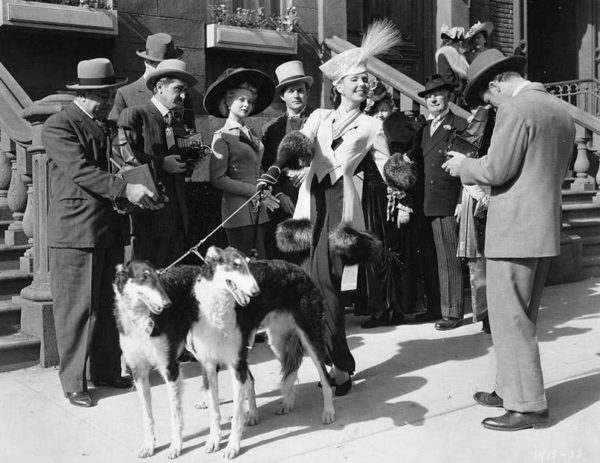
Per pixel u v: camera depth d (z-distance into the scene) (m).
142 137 5.20
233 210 5.96
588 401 4.69
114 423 4.48
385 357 5.87
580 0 13.65
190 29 8.48
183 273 4.22
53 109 5.32
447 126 6.78
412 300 7.11
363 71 4.92
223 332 3.97
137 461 3.93
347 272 7.91
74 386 4.78
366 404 4.77
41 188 5.51
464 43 9.26
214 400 4.08
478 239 6.32
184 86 5.38
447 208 6.75
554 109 4.21
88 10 7.61
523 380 4.27
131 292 3.84
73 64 7.91
